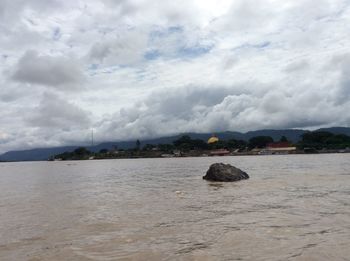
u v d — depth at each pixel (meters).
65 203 23.77
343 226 14.05
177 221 16.12
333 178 36.19
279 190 26.66
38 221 17.31
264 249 11.20
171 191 29.33
